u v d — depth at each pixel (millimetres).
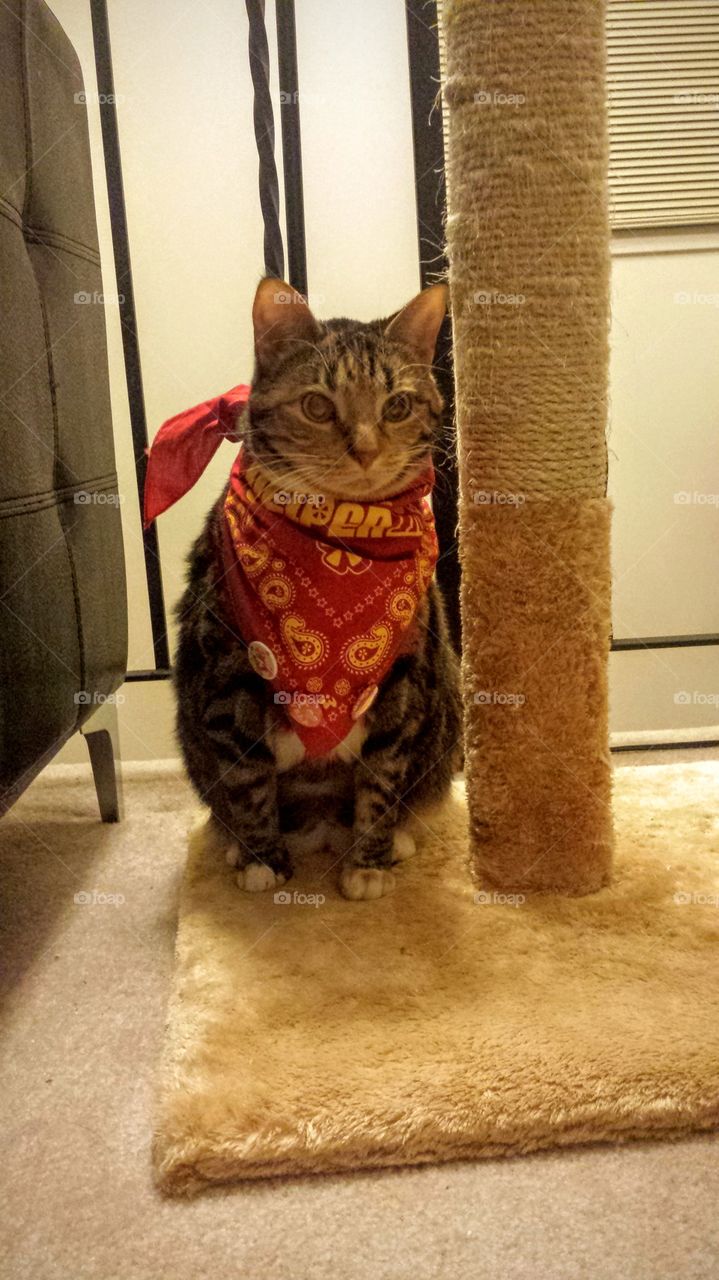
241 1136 827
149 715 1874
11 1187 820
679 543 1916
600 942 1112
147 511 1260
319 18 1564
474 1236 762
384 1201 801
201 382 1732
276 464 1124
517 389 1095
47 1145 866
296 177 1553
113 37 1566
